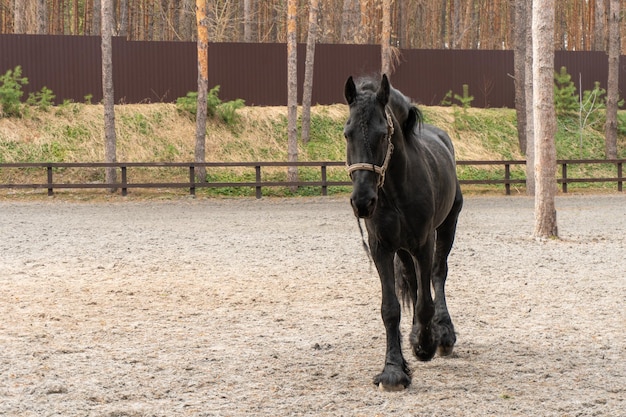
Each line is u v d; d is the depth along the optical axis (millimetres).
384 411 5324
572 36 47656
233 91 32344
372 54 33312
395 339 5996
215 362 6684
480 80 34531
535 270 11656
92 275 11367
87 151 28453
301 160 29812
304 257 13125
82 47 30859
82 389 5883
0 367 6523
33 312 8859
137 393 5777
